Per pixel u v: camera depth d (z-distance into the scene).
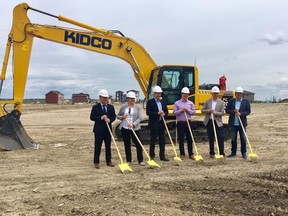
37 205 6.47
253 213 5.82
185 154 11.52
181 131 10.48
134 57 14.34
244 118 10.77
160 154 10.41
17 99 12.94
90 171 9.20
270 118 28.02
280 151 11.93
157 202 6.47
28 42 13.23
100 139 9.58
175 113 10.51
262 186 7.40
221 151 10.80
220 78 15.04
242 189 7.18
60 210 6.14
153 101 10.16
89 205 6.36
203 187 7.41
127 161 9.88
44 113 36.78
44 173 9.04
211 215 5.77
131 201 6.55
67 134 18.34
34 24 13.31
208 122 10.77
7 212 6.14
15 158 11.08
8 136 12.66
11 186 7.81
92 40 13.99
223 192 7.04
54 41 13.62
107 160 9.84
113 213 5.91
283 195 6.76
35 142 14.77
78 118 30.22
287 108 40.53
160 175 8.54
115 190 7.30
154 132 10.23
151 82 14.20
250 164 9.73
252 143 14.03
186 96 10.52
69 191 7.34
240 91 10.64
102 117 9.39
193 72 13.95
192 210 6.04
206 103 10.84
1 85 12.89
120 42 14.23
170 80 13.81
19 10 13.16
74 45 13.81
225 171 8.87
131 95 9.80
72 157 11.32
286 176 8.17
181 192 7.10
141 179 8.20
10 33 13.12
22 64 13.10
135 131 9.84
